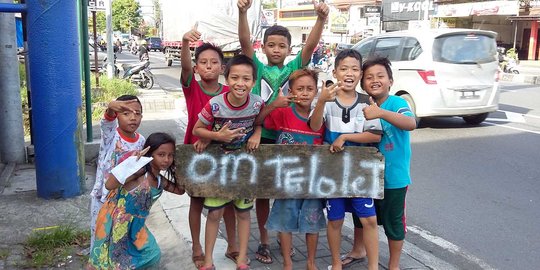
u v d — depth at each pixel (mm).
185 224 4113
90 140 6344
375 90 3250
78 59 4645
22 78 11133
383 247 3973
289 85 3275
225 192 3219
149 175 3006
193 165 3184
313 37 3539
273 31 3596
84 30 6098
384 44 9625
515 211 4980
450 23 29172
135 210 2893
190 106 3385
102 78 12766
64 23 4406
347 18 37656
